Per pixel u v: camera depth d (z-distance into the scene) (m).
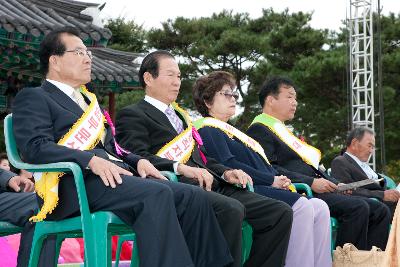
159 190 4.07
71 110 4.56
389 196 7.45
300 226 5.53
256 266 5.11
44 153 4.16
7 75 9.95
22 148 4.24
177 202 4.37
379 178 8.04
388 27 24.61
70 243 6.63
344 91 24.47
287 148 6.55
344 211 6.54
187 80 27.00
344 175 7.75
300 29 26.61
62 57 4.60
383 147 18.97
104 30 8.60
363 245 6.57
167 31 27.95
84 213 4.05
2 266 5.34
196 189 4.42
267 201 5.13
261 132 6.55
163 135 5.26
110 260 4.54
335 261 5.98
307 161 6.56
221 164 5.57
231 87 6.07
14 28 8.04
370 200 6.94
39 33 8.19
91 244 4.04
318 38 26.19
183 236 4.04
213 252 4.35
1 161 7.17
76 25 8.52
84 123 4.47
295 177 6.30
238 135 5.98
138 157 4.74
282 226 5.08
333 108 24.88
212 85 6.03
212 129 5.84
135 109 5.27
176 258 3.93
